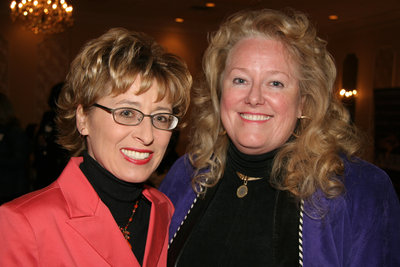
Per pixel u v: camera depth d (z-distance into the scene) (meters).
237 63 1.45
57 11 6.66
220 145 1.69
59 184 1.27
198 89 1.76
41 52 9.41
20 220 1.12
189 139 1.80
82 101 1.27
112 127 1.24
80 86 1.26
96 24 9.62
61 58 9.55
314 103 1.50
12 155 3.71
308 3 7.47
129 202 1.35
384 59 8.71
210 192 1.63
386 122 8.01
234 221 1.53
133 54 1.23
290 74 1.42
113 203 1.32
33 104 9.44
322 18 8.69
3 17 9.04
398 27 8.35
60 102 1.35
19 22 9.16
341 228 1.36
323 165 1.39
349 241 1.35
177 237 1.60
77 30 9.52
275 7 7.73
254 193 1.54
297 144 1.48
